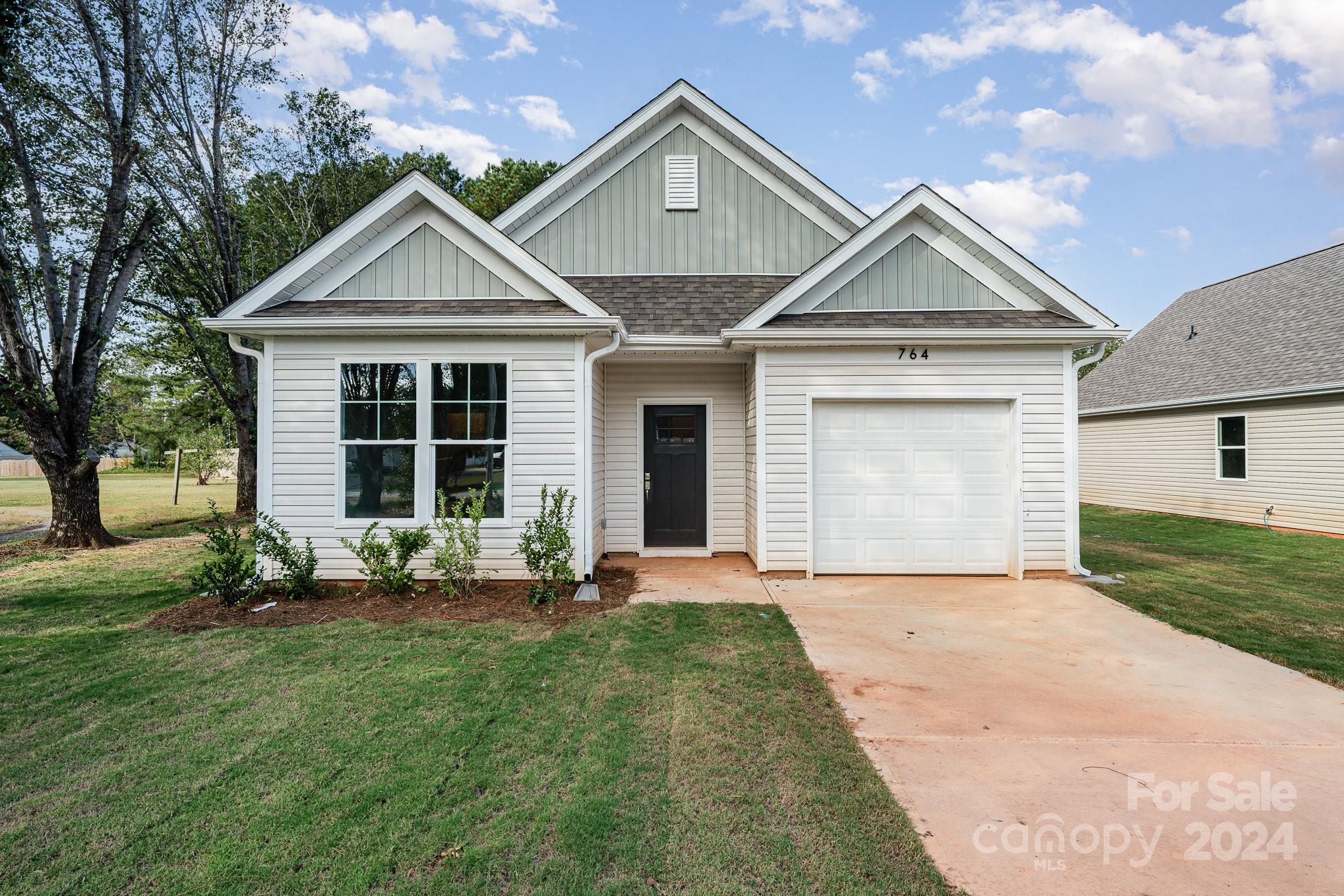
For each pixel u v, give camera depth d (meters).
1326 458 11.60
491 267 7.50
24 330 9.94
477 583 7.12
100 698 4.07
